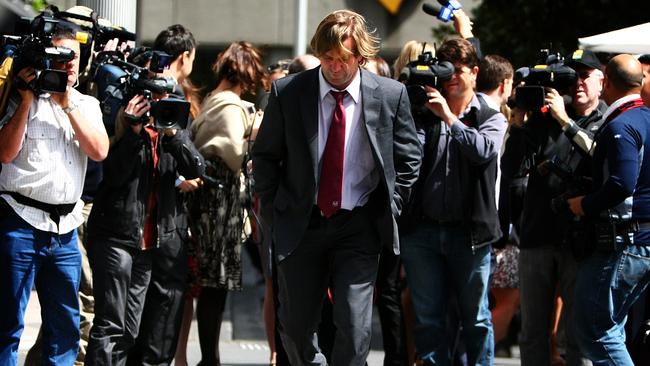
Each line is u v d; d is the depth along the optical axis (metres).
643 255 17.80
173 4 56.88
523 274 20.42
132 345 19.03
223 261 20.78
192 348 27.59
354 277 16.42
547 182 19.92
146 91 17.98
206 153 20.77
